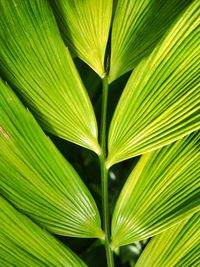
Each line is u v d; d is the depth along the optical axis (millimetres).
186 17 360
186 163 377
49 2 399
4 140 369
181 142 381
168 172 376
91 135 383
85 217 376
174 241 375
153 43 390
